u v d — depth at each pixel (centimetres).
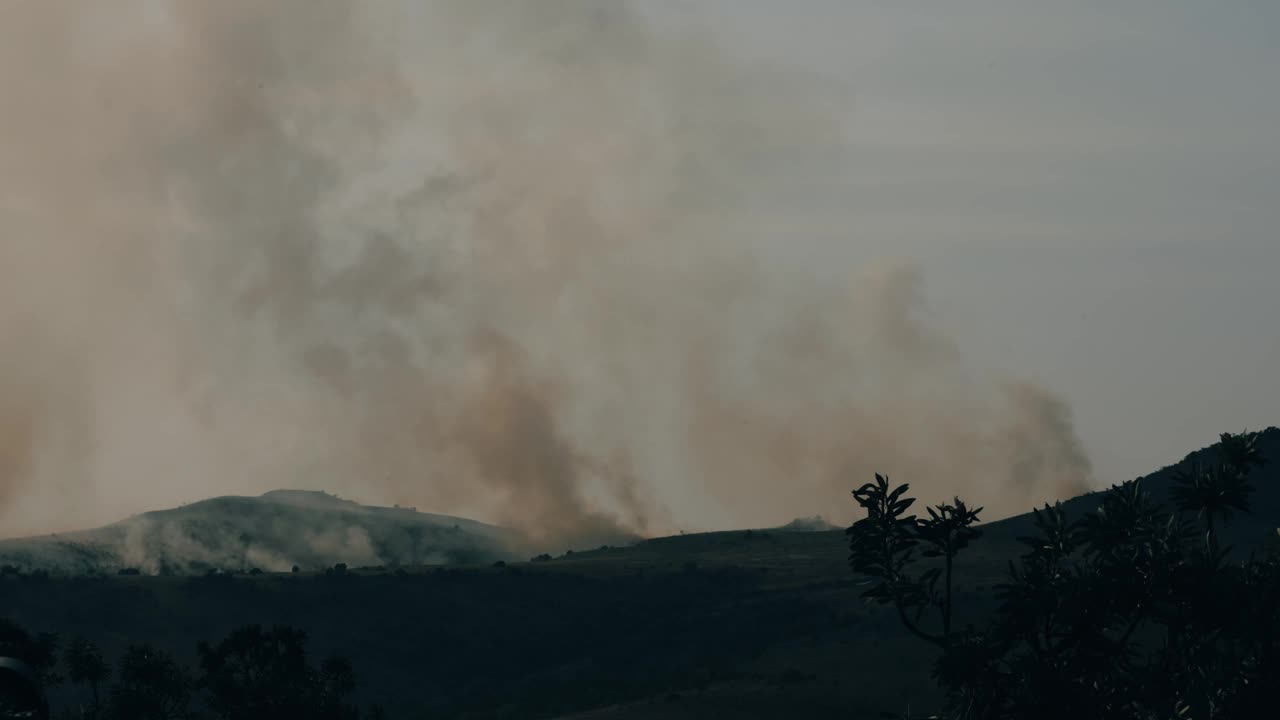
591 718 11481
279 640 7700
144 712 7556
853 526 2548
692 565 19575
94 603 15975
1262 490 13788
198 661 14938
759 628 15512
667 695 12412
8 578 16650
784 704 11388
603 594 18475
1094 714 2280
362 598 17438
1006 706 2372
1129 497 2562
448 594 18012
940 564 15800
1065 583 2389
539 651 16750
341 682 7712
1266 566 2567
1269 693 2234
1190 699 2258
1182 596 2391
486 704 14538
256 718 7081
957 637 2469
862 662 12581
